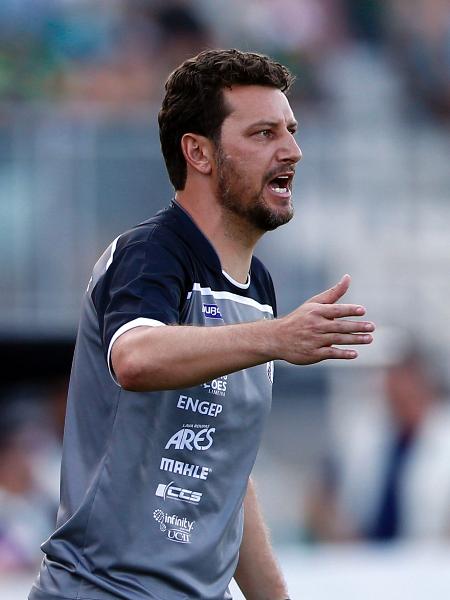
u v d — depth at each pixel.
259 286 10.77
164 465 9.94
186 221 10.02
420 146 29.84
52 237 27.06
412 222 29.47
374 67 36.19
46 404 26.80
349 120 30.27
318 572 17.86
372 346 28.12
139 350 8.85
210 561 10.28
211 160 10.09
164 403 9.84
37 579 10.38
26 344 26.83
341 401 27.97
